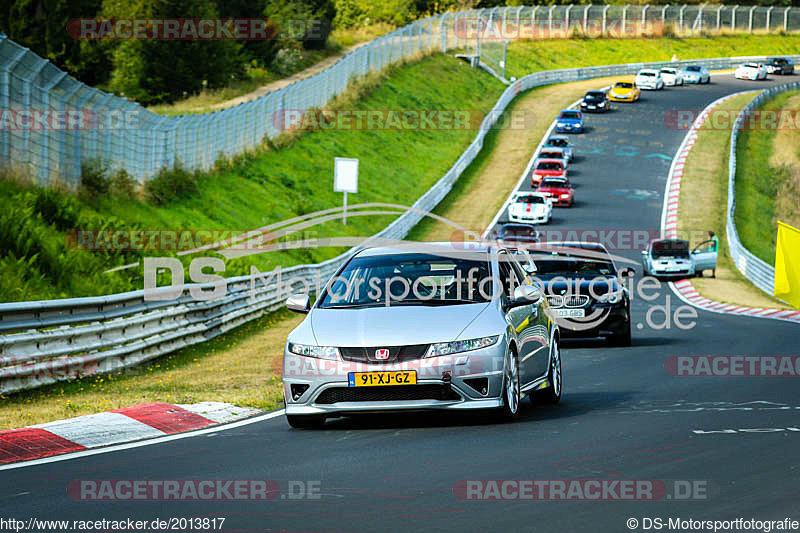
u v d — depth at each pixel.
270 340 79.19
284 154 191.12
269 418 40.16
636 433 33.47
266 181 170.38
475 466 28.45
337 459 30.23
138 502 25.03
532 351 40.09
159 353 66.88
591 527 21.59
